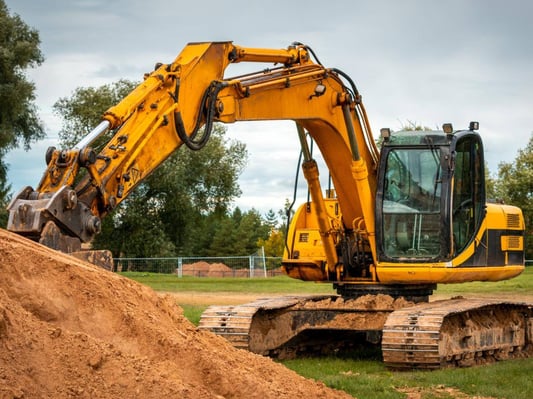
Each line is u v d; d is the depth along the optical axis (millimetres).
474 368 14961
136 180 11297
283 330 16703
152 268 57719
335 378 13609
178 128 12016
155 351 8398
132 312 8633
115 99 61125
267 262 58125
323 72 15859
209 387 8344
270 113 14641
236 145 64875
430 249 16438
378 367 15484
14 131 53219
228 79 13602
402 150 16734
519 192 63438
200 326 15719
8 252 8227
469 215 16922
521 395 12328
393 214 16594
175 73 12188
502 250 17688
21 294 8008
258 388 8539
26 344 7363
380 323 16391
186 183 62625
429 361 14578
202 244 117750
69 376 7406
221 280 46531
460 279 16766
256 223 122750
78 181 11367
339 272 17594
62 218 9750
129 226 62406
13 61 52000
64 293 8305
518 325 17922
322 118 15961
